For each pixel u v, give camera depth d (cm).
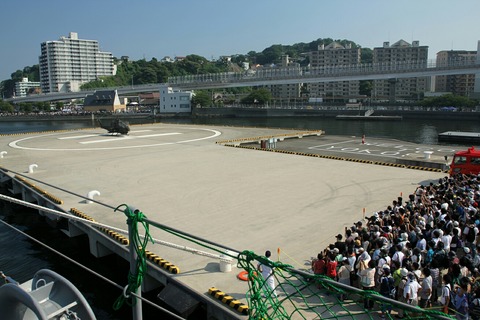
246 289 1565
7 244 2725
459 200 1988
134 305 539
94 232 2269
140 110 16862
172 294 1600
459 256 1588
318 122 12194
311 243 2016
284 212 2514
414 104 13725
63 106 19550
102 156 4569
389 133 9056
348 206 2619
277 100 18550
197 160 4303
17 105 18950
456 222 1694
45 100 17975
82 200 2838
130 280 538
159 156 4553
